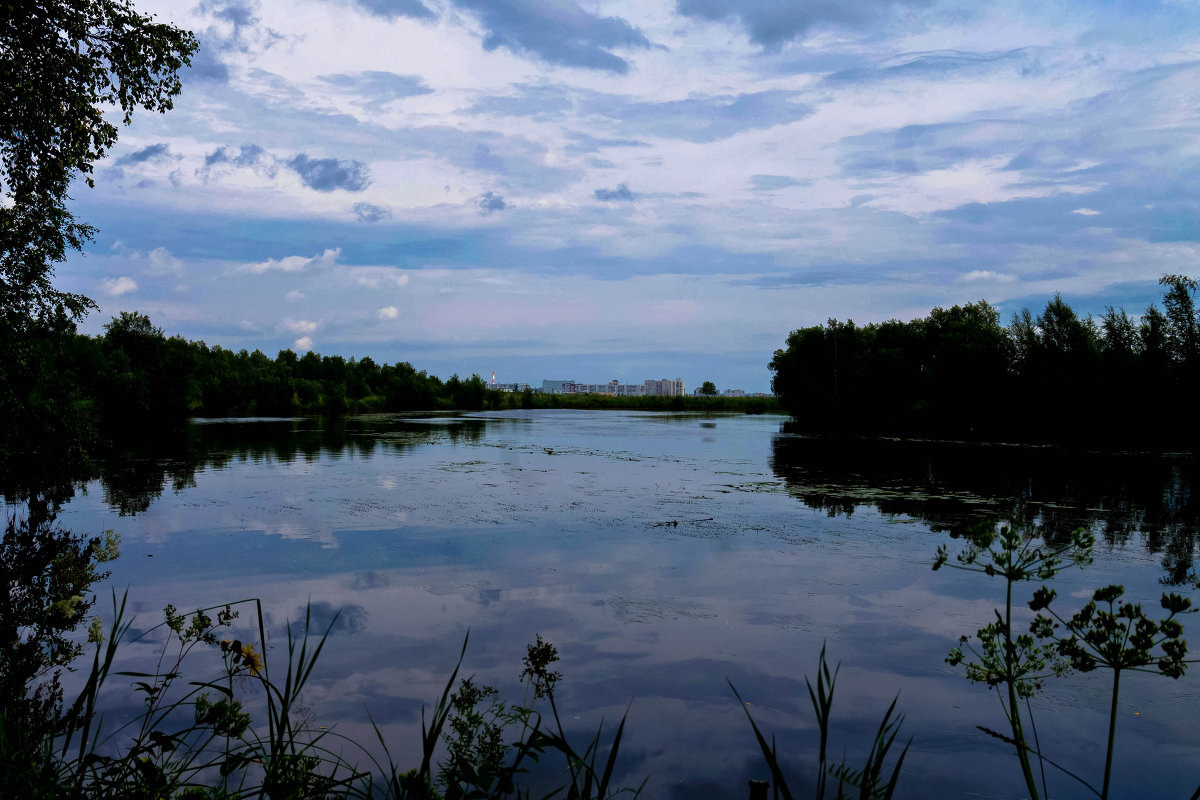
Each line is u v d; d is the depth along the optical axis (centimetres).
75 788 215
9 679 378
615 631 661
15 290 1275
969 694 538
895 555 962
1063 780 421
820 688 186
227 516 1240
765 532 1113
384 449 2583
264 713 479
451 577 845
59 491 1507
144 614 697
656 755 441
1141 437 2789
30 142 1040
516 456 2338
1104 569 893
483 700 504
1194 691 551
